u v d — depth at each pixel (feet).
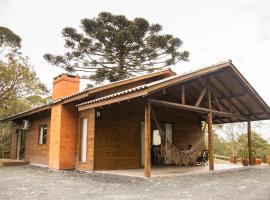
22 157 51.93
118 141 35.60
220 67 32.76
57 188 22.15
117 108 36.19
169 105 29.37
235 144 73.51
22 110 75.05
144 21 63.98
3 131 70.79
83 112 36.55
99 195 19.08
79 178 28.17
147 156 26.30
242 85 36.83
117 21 66.18
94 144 33.30
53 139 38.14
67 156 36.55
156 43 62.90
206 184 23.13
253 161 42.68
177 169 34.22
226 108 42.83
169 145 30.17
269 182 24.20
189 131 44.60
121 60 66.95
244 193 19.01
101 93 36.09
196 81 35.14
